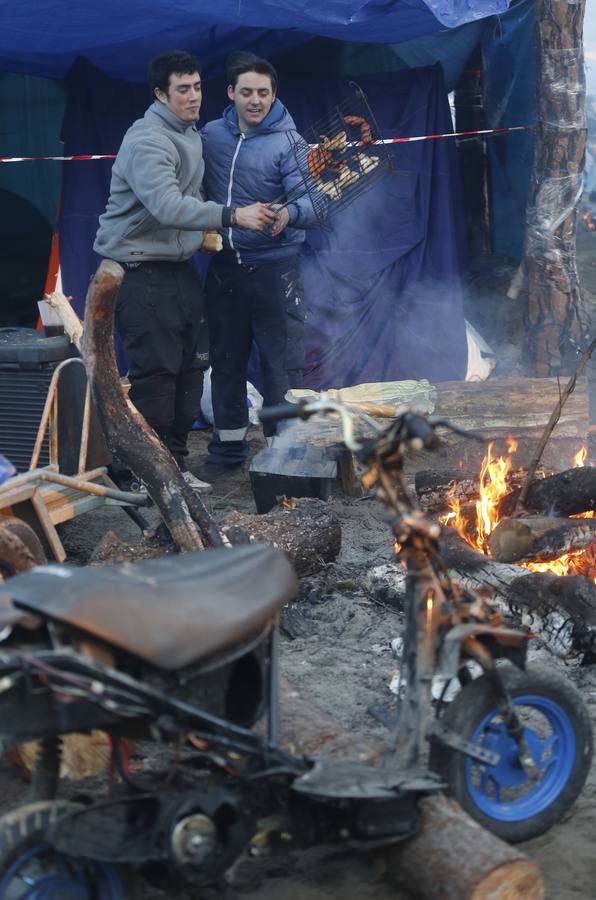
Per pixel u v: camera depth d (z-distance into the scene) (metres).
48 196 9.66
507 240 10.02
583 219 13.81
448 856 3.03
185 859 2.81
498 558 5.34
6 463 4.35
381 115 8.95
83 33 7.72
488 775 3.42
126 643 2.70
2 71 9.17
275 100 7.07
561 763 3.52
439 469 7.39
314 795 2.96
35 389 5.96
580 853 3.44
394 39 8.25
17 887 2.83
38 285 9.85
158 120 6.50
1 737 2.82
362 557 6.14
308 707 3.64
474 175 9.98
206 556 3.17
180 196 6.40
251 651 3.12
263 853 3.07
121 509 7.14
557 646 4.75
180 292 6.77
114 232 6.62
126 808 2.95
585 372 8.99
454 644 3.18
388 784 3.06
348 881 3.31
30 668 2.67
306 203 6.88
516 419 7.51
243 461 7.82
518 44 9.39
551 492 5.71
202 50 8.56
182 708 2.81
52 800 3.16
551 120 8.66
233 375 7.50
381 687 4.60
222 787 2.91
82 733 2.91
